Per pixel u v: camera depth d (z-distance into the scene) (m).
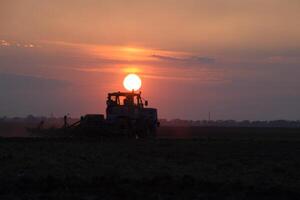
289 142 56.56
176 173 31.31
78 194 24.81
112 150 43.94
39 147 44.78
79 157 38.28
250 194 25.58
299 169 34.22
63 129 60.22
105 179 27.64
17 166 32.66
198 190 26.28
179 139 58.31
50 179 27.36
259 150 46.81
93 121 58.44
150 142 52.44
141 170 32.44
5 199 23.69
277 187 26.81
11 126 107.62
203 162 37.41
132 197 24.47
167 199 24.30
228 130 136.00
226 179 29.39
